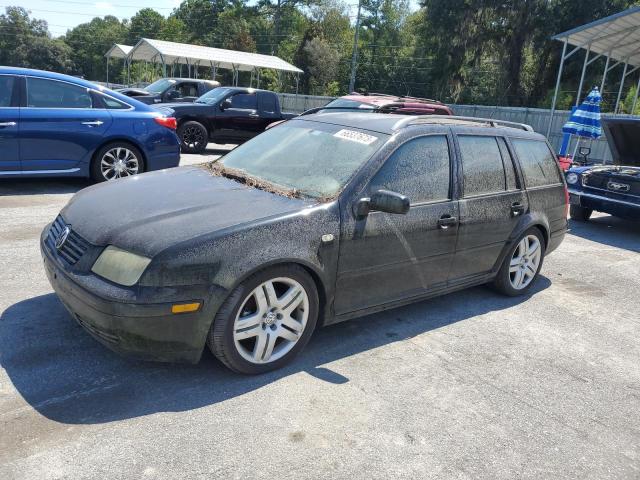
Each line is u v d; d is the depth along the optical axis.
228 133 13.60
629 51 19.98
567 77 39.25
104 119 7.86
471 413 3.20
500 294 5.23
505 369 3.79
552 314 4.93
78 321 3.15
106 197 3.60
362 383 3.40
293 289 3.35
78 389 3.06
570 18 36.69
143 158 8.38
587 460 2.88
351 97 11.73
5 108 7.17
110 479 2.40
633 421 3.29
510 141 4.92
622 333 4.65
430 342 4.09
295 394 3.20
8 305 4.03
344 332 4.12
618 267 6.75
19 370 3.19
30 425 2.72
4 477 2.36
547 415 3.27
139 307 2.83
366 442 2.83
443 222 4.11
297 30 76.75
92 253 3.07
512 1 37.56
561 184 5.47
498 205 4.62
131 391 3.08
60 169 7.66
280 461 2.62
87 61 101.38
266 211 3.33
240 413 2.96
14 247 5.29
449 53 41.19
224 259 3.00
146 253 2.91
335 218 3.47
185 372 3.32
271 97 14.11
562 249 7.45
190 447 2.66
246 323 3.19
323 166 3.88
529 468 2.77
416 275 4.09
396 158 3.89
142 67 66.88
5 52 93.12
